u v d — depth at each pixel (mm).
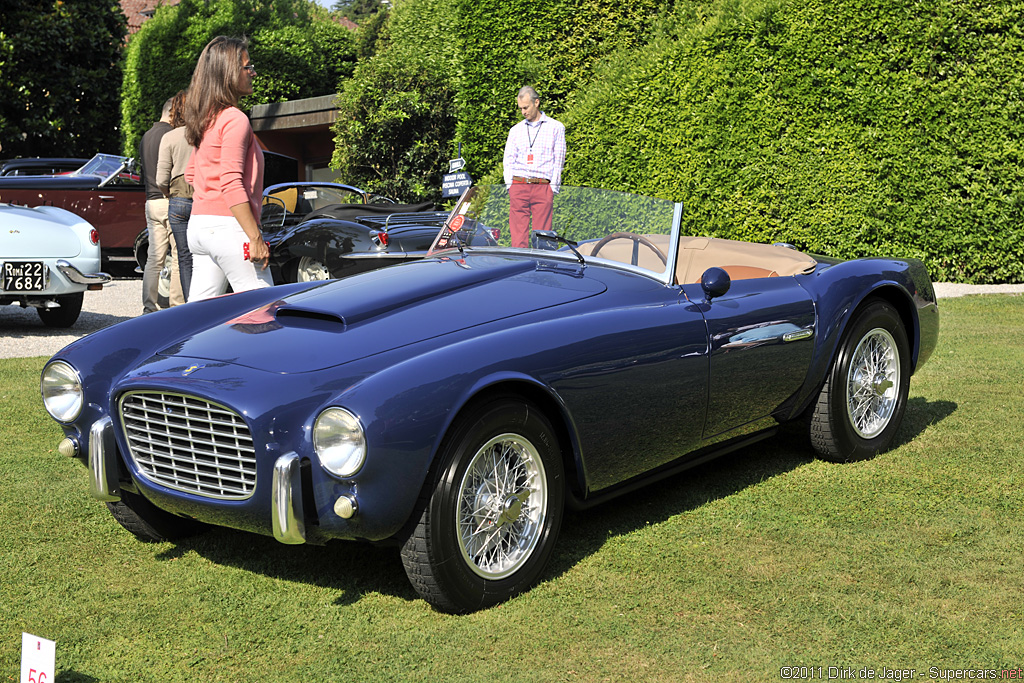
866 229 11258
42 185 12039
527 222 4145
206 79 4543
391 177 16609
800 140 11461
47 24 19844
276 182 12992
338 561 3357
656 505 3850
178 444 2973
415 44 19859
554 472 3092
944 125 10828
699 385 3562
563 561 3297
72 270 8242
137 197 12656
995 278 11008
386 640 2762
